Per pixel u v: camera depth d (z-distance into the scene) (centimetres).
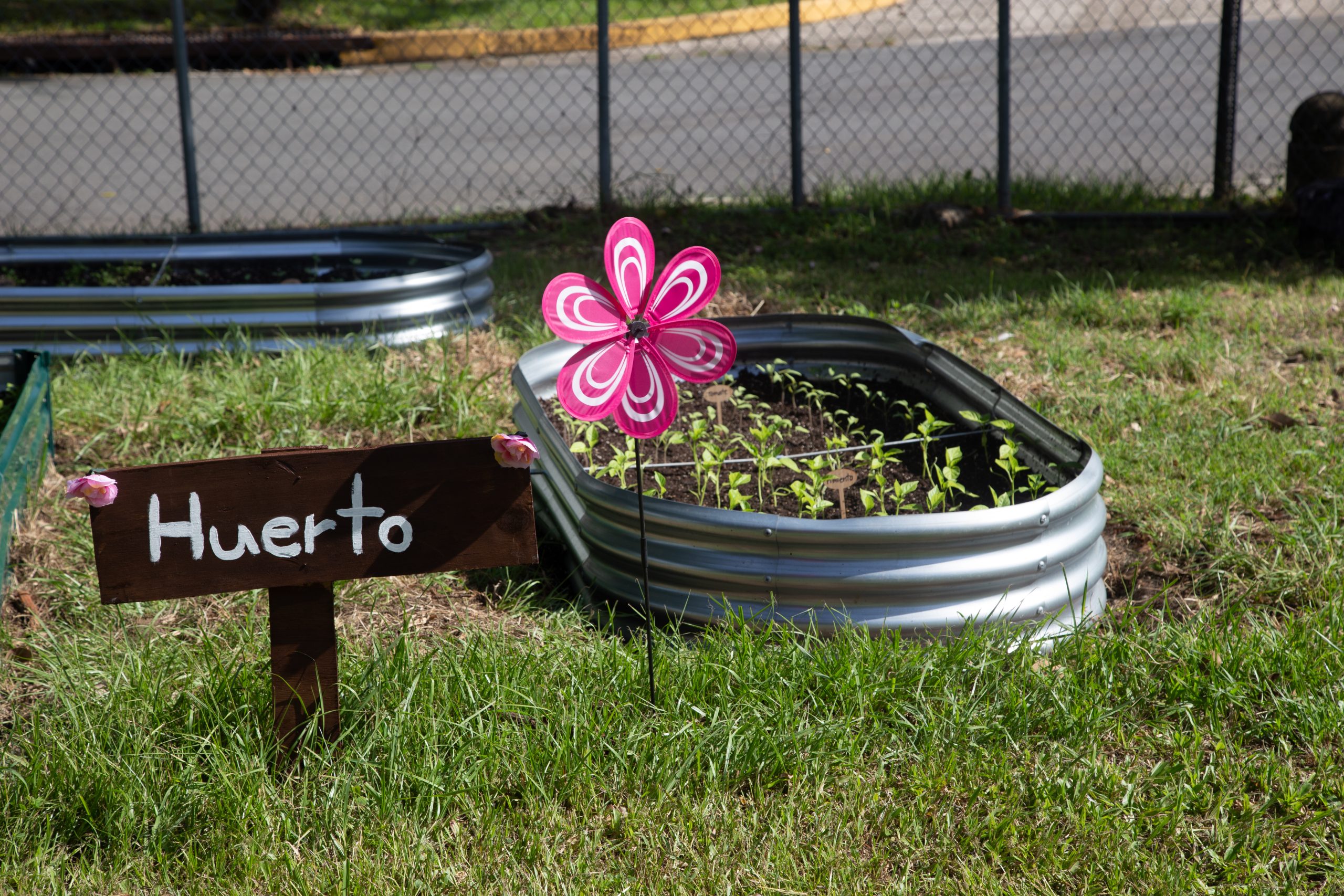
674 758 290
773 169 1059
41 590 375
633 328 286
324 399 489
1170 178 991
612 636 342
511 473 278
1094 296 645
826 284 686
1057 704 306
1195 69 1408
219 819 272
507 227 822
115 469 264
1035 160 1067
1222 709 311
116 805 272
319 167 1104
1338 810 275
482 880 259
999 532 328
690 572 339
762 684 311
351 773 286
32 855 264
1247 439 469
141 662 320
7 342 536
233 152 1166
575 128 1255
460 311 586
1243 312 618
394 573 278
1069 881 259
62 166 1105
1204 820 277
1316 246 725
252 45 1627
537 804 279
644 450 470
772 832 271
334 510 273
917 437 423
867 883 257
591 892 256
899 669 317
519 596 379
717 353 290
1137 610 362
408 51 1667
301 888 255
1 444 386
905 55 1608
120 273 630
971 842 269
